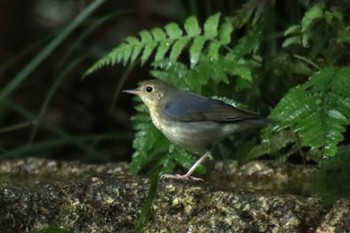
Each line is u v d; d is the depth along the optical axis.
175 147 10.93
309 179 10.16
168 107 10.22
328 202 8.59
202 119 10.02
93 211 9.12
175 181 9.26
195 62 11.30
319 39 11.46
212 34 11.57
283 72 11.45
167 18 17.81
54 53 17.62
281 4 13.19
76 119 17.14
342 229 8.01
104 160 13.86
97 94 17.17
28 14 18.28
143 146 10.96
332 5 11.72
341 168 10.14
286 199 8.52
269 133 10.79
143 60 11.53
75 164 11.20
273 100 11.51
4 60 17.67
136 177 9.32
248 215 8.55
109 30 17.77
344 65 11.40
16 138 16.83
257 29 11.80
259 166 10.48
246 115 9.95
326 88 10.04
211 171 10.62
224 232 8.63
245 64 11.16
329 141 9.53
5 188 9.27
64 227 9.14
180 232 8.83
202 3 14.62
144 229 8.96
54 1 18.33
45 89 17.44
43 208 9.19
